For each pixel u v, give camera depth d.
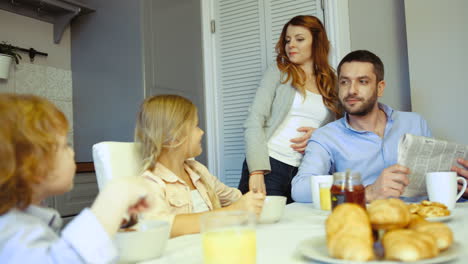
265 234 0.81
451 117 2.02
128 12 2.51
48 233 0.51
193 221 0.88
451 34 2.03
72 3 2.47
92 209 0.52
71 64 2.73
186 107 1.26
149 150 1.16
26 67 2.48
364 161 1.60
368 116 1.64
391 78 2.40
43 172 0.52
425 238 0.52
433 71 2.06
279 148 2.09
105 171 1.05
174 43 2.68
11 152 0.48
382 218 0.57
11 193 0.50
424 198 1.30
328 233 0.56
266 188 2.09
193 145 1.28
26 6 2.46
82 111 2.68
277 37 2.68
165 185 1.13
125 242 0.62
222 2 2.88
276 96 2.12
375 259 0.53
